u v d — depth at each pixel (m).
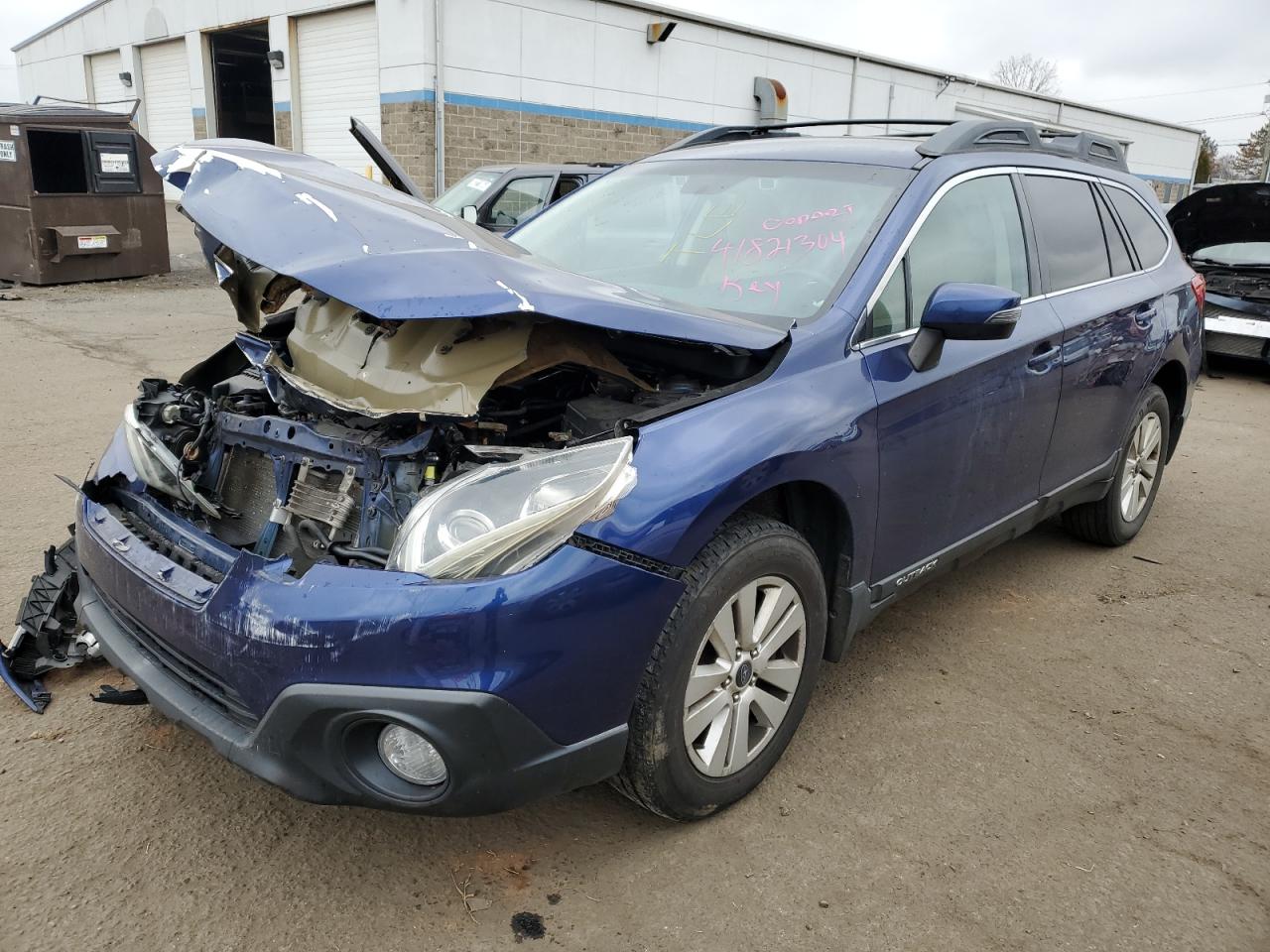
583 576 2.12
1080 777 2.95
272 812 2.62
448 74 16.92
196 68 22.98
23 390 6.86
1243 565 4.76
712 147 3.99
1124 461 4.56
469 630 2.01
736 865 2.50
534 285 2.37
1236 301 9.87
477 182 11.08
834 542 2.86
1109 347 4.04
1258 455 6.99
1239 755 3.12
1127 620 4.08
